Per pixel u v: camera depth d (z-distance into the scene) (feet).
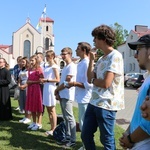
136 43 6.52
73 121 16.90
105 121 10.71
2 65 24.85
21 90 27.48
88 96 14.99
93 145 11.41
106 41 10.96
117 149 16.35
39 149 16.26
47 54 19.65
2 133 19.85
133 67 152.87
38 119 21.65
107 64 10.72
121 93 10.96
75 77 16.43
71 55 16.93
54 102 19.20
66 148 16.57
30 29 219.41
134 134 6.15
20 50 219.00
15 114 28.19
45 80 19.03
